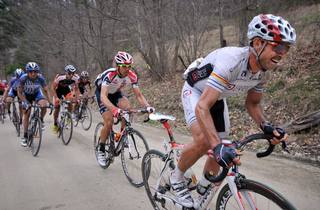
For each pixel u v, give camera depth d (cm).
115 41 1198
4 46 2259
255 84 165
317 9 828
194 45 850
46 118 869
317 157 340
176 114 707
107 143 358
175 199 211
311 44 647
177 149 199
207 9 841
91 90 689
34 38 1470
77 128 684
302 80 548
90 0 1095
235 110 583
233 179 150
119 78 323
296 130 423
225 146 132
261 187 137
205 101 147
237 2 789
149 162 243
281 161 345
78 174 343
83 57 1503
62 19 1160
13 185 315
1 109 859
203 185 177
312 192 254
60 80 580
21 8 1450
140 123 691
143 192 279
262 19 135
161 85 936
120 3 1002
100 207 250
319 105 461
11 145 536
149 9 861
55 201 267
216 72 147
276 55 135
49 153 455
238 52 147
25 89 479
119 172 346
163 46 950
